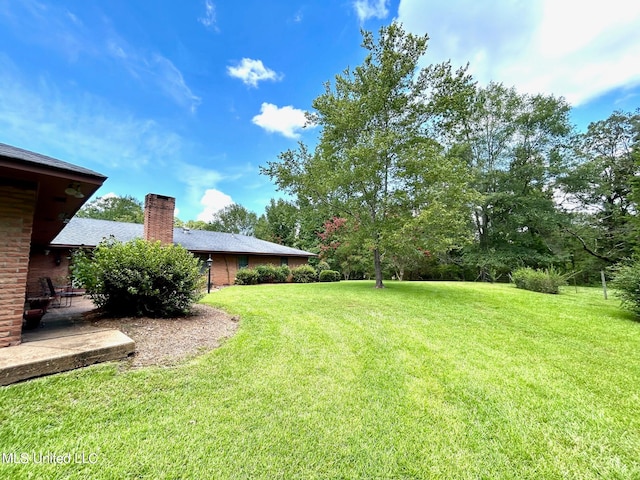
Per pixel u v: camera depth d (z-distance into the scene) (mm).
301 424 2533
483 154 21312
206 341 4434
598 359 4414
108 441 2164
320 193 12164
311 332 5258
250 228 41500
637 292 6848
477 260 21016
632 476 2105
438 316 6902
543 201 19484
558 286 11680
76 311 6422
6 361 2918
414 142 11414
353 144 11945
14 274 3615
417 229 10547
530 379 3648
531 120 19531
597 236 19406
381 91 11031
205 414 2578
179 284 5672
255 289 12031
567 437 2537
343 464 2104
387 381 3451
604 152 20328
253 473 1964
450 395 3189
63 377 2992
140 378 3119
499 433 2559
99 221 14445
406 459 2189
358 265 22906
